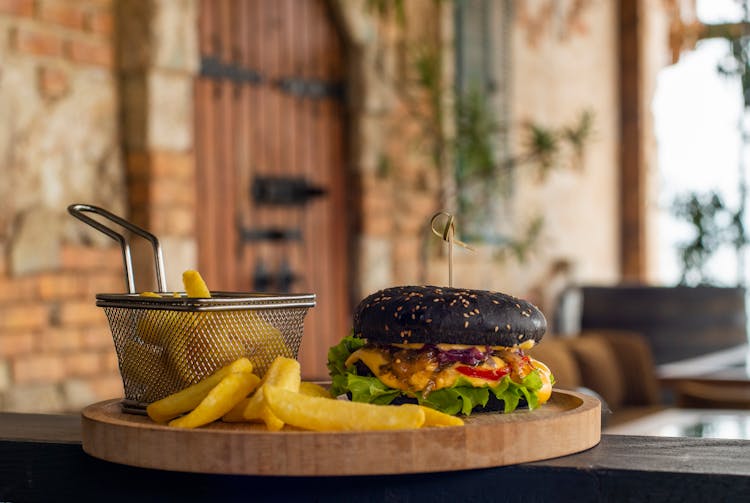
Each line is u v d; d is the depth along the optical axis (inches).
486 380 49.8
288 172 155.9
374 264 170.2
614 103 262.2
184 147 130.0
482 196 201.2
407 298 51.5
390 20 174.1
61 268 117.0
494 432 42.6
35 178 114.5
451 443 41.9
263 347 48.8
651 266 264.8
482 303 51.3
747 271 250.4
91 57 122.0
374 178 170.6
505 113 212.8
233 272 145.0
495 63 209.6
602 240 254.7
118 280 123.8
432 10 187.2
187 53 129.4
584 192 246.2
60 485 48.6
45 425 54.1
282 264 154.1
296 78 157.8
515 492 43.0
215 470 41.9
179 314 47.2
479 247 199.6
